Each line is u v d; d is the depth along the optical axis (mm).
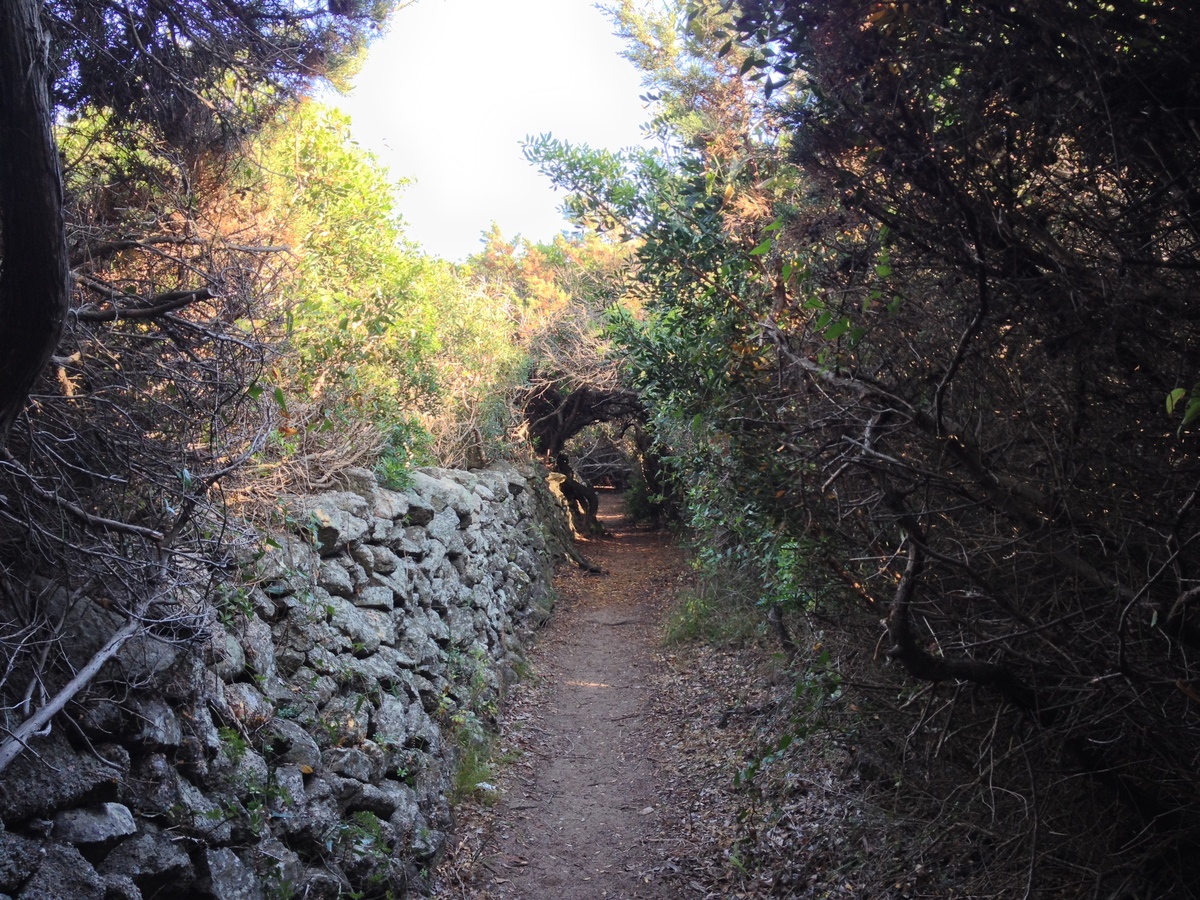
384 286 8922
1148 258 2629
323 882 4410
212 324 4070
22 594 3240
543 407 21875
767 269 4391
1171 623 2787
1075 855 3805
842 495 3951
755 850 5734
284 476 5809
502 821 6711
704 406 5023
